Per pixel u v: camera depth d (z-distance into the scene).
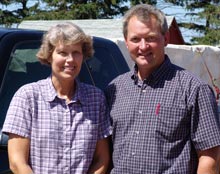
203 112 3.15
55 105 3.28
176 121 3.18
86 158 3.31
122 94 3.41
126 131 3.32
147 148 3.22
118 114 3.37
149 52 3.29
